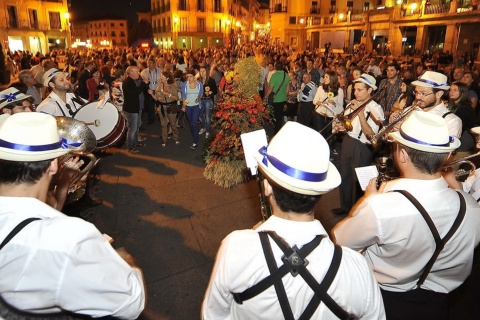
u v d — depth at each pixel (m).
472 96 6.48
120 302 1.26
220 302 1.29
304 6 45.19
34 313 1.18
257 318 1.18
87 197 4.28
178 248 3.80
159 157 6.70
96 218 4.36
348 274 1.17
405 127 1.66
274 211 1.29
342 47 39.84
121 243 3.87
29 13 32.06
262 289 1.15
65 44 36.12
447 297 1.74
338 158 6.48
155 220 4.35
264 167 1.25
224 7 49.34
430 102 3.10
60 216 1.27
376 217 1.57
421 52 28.36
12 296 1.15
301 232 1.20
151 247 3.81
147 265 3.51
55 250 1.15
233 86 5.42
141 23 63.97
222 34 49.09
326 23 41.44
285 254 1.14
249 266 1.17
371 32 34.50
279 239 1.17
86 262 1.18
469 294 2.60
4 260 1.14
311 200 1.21
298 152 1.19
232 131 5.27
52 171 1.37
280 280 1.13
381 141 3.73
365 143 3.97
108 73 8.89
